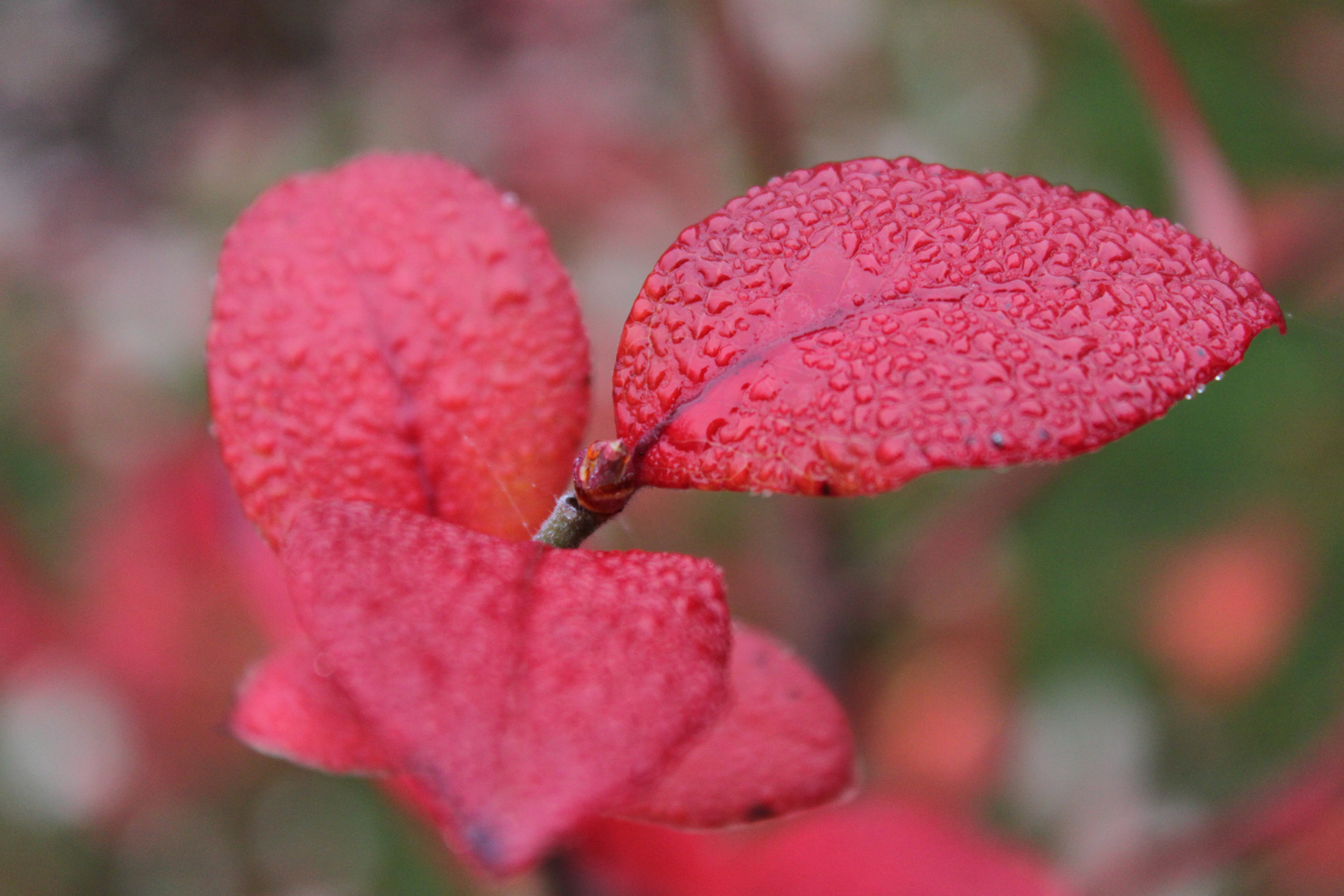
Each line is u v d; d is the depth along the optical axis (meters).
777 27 0.48
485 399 0.21
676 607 0.19
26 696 0.41
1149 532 0.43
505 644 0.19
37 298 0.61
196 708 0.40
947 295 0.20
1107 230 0.20
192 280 0.60
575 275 0.51
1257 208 0.37
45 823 0.44
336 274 0.21
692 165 0.52
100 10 0.76
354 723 0.21
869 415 0.20
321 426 0.21
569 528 0.20
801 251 0.20
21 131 0.75
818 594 0.36
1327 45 0.47
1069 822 0.39
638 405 0.20
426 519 0.19
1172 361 0.19
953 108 0.53
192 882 0.45
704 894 0.23
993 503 0.35
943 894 0.24
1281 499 0.43
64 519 0.49
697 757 0.21
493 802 0.18
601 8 0.58
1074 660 0.42
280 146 0.63
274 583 0.25
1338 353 0.42
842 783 0.21
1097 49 0.49
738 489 0.20
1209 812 0.37
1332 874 0.34
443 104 0.60
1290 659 0.41
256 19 0.69
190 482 0.38
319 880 0.45
